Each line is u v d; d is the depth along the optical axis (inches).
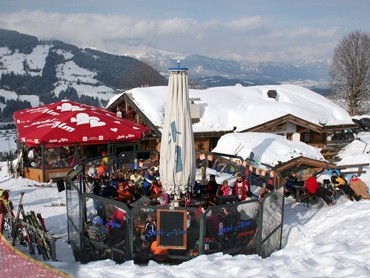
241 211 422.9
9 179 897.5
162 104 1130.0
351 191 638.5
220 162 754.2
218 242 414.6
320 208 628.4
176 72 453.1
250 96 1302.9
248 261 390.3
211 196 538.0
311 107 1295.5
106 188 546.3
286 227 540.4
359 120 1786.4
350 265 353.7
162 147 466.3
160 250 411.5
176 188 466.6
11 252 383.9
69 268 391.2
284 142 892.6
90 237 433.4
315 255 391.2
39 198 716.0
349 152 1228.5
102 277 365.7
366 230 447.8
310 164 756.6
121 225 411.8
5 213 522.0
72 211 472.4
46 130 877.2
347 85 2273.6
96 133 902.4
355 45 2236.7
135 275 365.1
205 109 1152.8
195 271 368.5
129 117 1176.2
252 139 896.9
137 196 558.9
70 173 530.3
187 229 406.3
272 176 576.7
